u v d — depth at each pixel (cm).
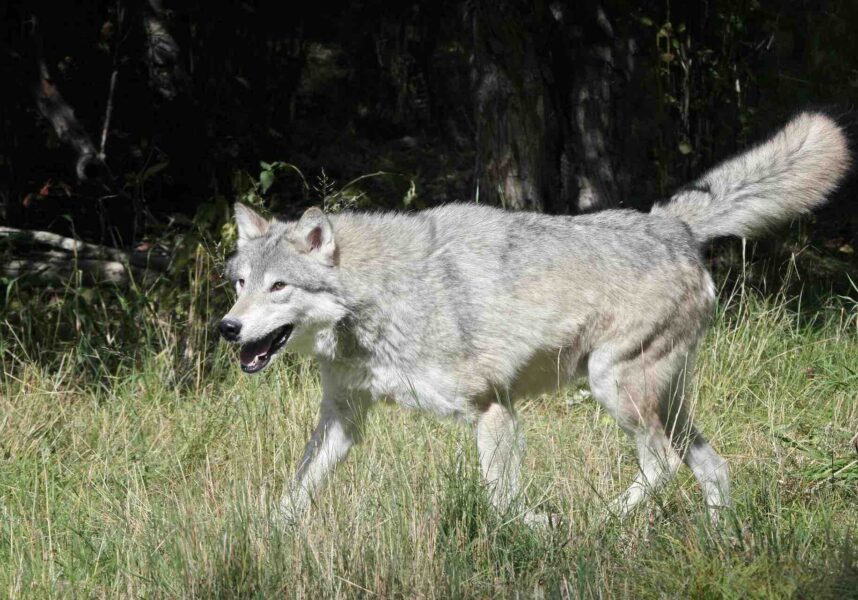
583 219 1093
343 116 2745
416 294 1017
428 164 2534
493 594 818
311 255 1012
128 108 2042
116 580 853
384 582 808
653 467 1042
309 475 1030
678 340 1077
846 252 1984
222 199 1538
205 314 1439
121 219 1972
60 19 1942
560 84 1697
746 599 743
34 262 1672
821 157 1114
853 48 1895
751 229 1128
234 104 2077
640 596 777
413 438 1047
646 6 1816
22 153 1959
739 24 1766
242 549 844
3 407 1214
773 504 913
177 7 2022
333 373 1045
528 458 1080
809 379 1324
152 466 1118
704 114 1825
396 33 2817
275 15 2273
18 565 869
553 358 1066
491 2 1564
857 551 796
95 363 1381
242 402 1241
